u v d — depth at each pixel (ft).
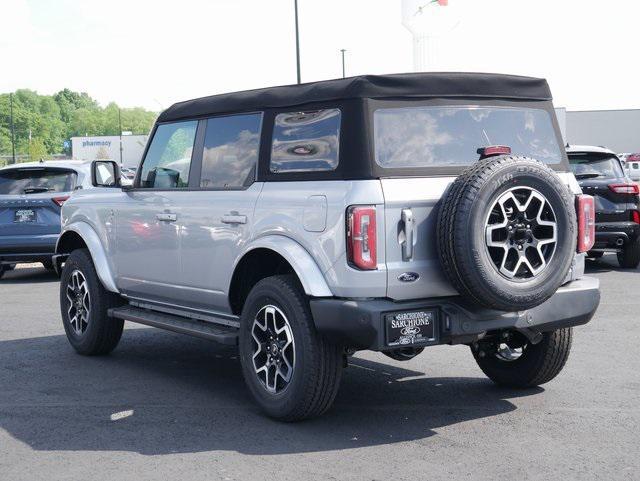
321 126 17.69
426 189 16.87
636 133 225.15
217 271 20.08
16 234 42.52
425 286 16.85
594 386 20.77
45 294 39.34
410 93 17.40
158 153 22.75
